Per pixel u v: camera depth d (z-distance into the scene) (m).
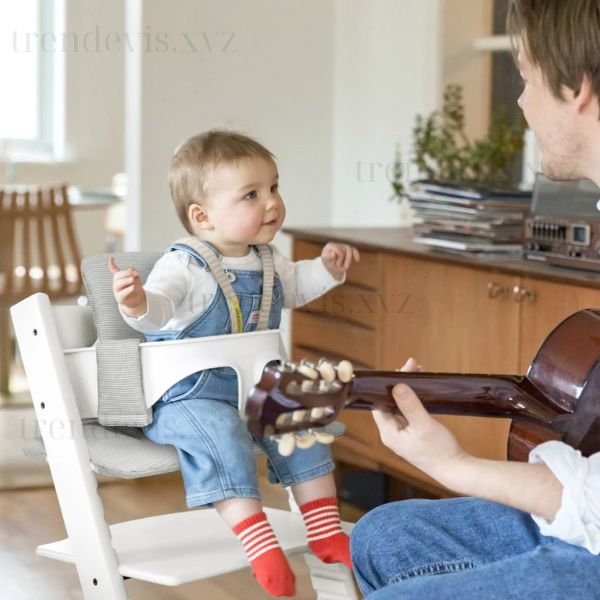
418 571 1.66
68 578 2.88
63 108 7.15
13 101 7.15
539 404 1.56
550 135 1.51
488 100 4.13
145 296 2.05
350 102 4.41
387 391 1.47
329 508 2.13
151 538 2.17
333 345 3.53
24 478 3.76
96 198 5.39
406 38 4.13
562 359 1.58
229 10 4.27
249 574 2.94
